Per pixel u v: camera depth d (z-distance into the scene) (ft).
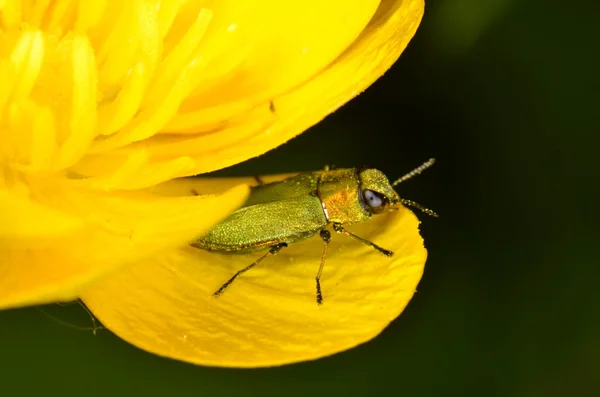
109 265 0.18
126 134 0.20
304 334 0.20
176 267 0.20
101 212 0.20
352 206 0.21
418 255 0.21
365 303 0.20
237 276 0.21
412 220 0.21
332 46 0.21
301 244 0.21
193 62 0.20
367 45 0.21
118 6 0.20
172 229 0.19
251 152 0.20
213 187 0.21
